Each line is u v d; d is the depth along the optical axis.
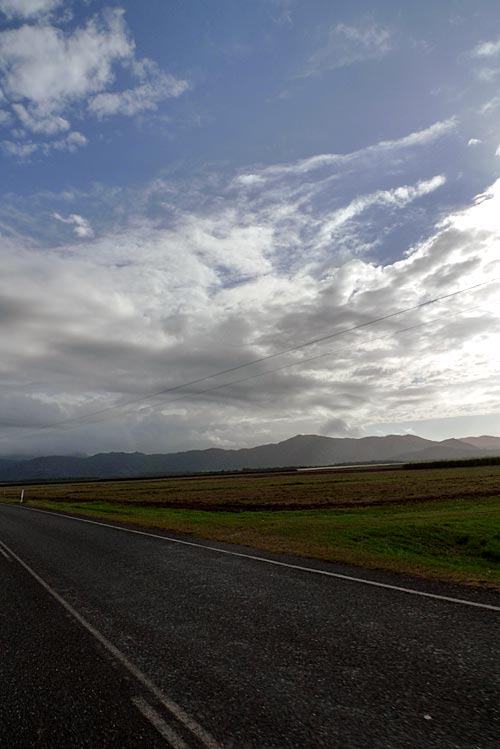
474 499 34.78
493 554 14.18
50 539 16.89
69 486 112.94
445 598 7.10
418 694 4.12
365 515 24.42
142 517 25.17
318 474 111.56
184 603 7.62
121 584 9.30
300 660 5.02
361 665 4.79
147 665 5.15
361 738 3.48
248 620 6.53
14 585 9.77
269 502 39.53
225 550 12.80
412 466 119.69
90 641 6.07
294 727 3.69
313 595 7.65
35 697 4.50
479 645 5.15
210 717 3.92
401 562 10.30
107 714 4.08
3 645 6.09
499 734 3.46
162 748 3.49
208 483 88.94
